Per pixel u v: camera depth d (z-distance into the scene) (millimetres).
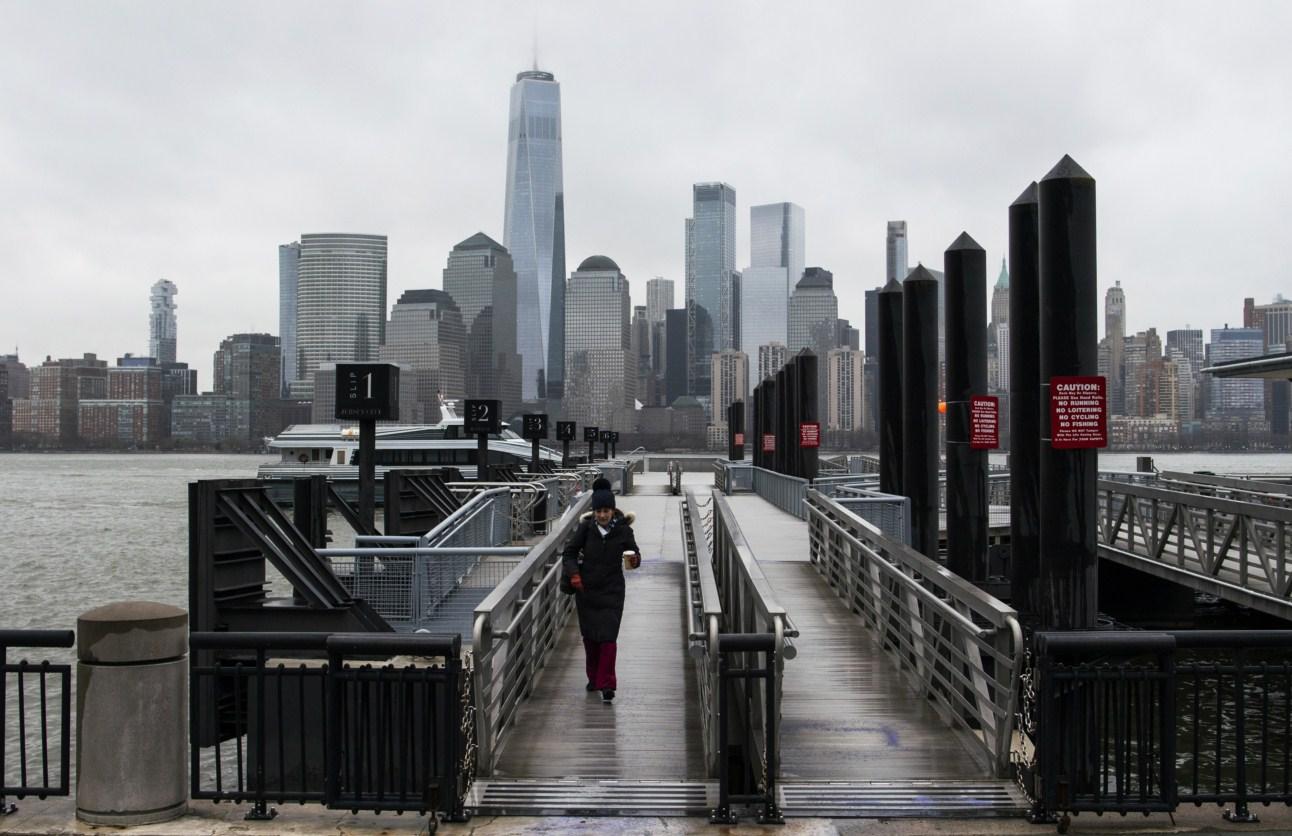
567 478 28375
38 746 15961
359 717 6656
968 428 15211
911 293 17906
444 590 13406
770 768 6598
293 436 73062
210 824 6500
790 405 39500
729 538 11633
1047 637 6555
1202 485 29453
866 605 13211
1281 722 15312
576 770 7562
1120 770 6543
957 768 7590
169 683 6602
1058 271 10180
